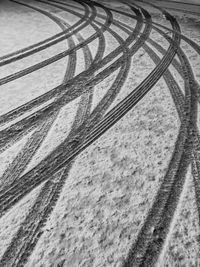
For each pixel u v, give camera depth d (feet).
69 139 15.81
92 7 42.11
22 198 12.38
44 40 29.76
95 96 19.74
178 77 21.94
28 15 38.06
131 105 18.61
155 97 19.38
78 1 45.60
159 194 12.46
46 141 15.70
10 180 13.26
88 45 28.37
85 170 13.79
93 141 15.61
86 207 11.94
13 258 10.07
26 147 15.26
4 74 22.93
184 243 10.50
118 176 13.42
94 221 11.36
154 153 14.71
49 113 18.02
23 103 19.02
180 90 20.13
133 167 13.91
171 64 24.09
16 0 46.03
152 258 10.05
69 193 12.59
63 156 14.66
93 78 22.12
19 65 24.44
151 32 31.60
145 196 12.40
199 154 14.55
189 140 15.47
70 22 35.27
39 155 14.74
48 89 20.70
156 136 15.83
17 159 14.47
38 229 11.07
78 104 18.88
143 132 16.17
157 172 13.58
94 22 35.24
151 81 21.42
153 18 36.45
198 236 10.73
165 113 17.69
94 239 10.70
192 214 11.53
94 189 12.77
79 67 23.98
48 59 25.53
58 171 13.76
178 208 11.80
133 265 9.84
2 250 10.32
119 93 19.99
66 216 11.57
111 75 22.48
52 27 33.53
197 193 12.43
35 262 9.94
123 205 12.00
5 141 15.71
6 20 35.65
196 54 25.95
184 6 41.42
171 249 10.32
